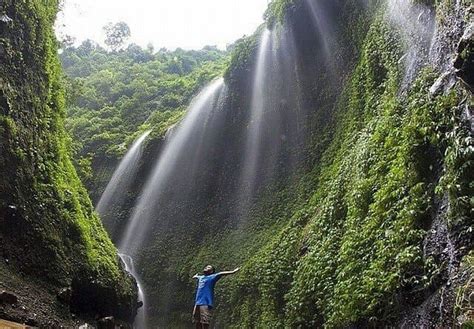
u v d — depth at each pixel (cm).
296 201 1636
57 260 1012
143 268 2198
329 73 1767
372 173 956
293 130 1884
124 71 4678
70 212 1145
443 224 636
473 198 579
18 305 810
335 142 1556
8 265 888
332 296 927
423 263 644
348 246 915
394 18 1177
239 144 2194
